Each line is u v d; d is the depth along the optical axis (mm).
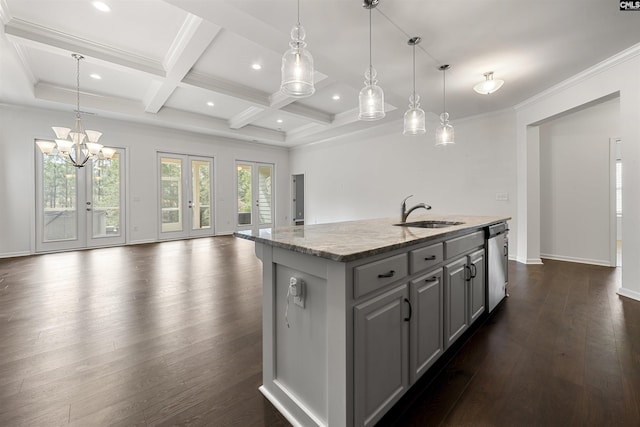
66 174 5570
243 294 3119
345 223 2570
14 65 3617
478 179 5066
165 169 6766
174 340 2119
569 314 2553
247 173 8266
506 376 1688
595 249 4395
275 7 2244
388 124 6246
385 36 2654
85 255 5137
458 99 4277
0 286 3373
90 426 1309
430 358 1663
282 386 1468
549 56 3031
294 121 6848
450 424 1335
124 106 5453
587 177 4449
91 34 3277
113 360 1851
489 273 2477
